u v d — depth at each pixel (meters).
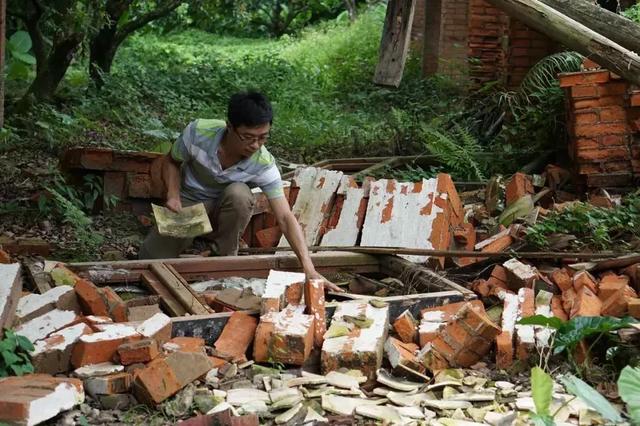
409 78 18.73
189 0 17.89
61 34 12.70
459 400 4.21
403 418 4.02
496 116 11.23
